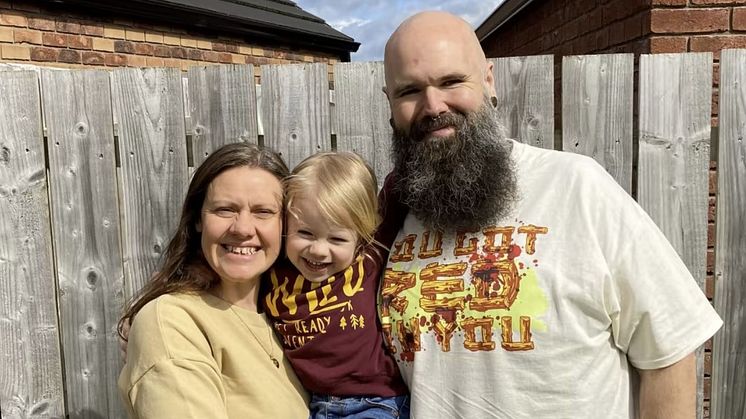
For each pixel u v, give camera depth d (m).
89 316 1.18
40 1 2.13
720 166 1.07
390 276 0.83
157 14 2.44
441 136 0.80
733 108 1.06
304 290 0.84
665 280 0.71
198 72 1.13
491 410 0.73
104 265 1.17
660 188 1.08
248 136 1.13
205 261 0.83
